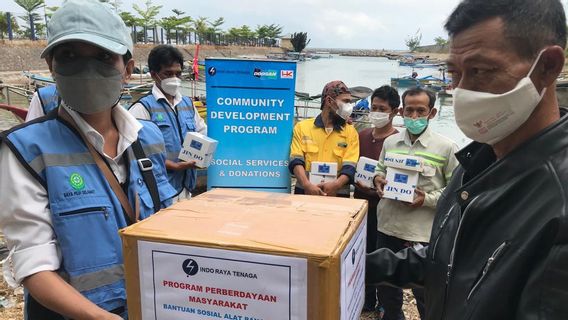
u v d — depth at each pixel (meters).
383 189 2.65
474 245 0.96
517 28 0.86
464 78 0.96
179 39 50.59
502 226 0.89
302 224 1.02
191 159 3.15
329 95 3.09
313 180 3.05
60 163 1.25
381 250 1.39
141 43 41.22
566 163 0.81
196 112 3.69
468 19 0.92
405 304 3.13
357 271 1.09
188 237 0.93
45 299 1.15
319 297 0.84
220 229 0.98
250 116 3.34
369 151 3.21
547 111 0.93
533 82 0.89
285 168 3.41
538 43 0.87
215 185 3.43
